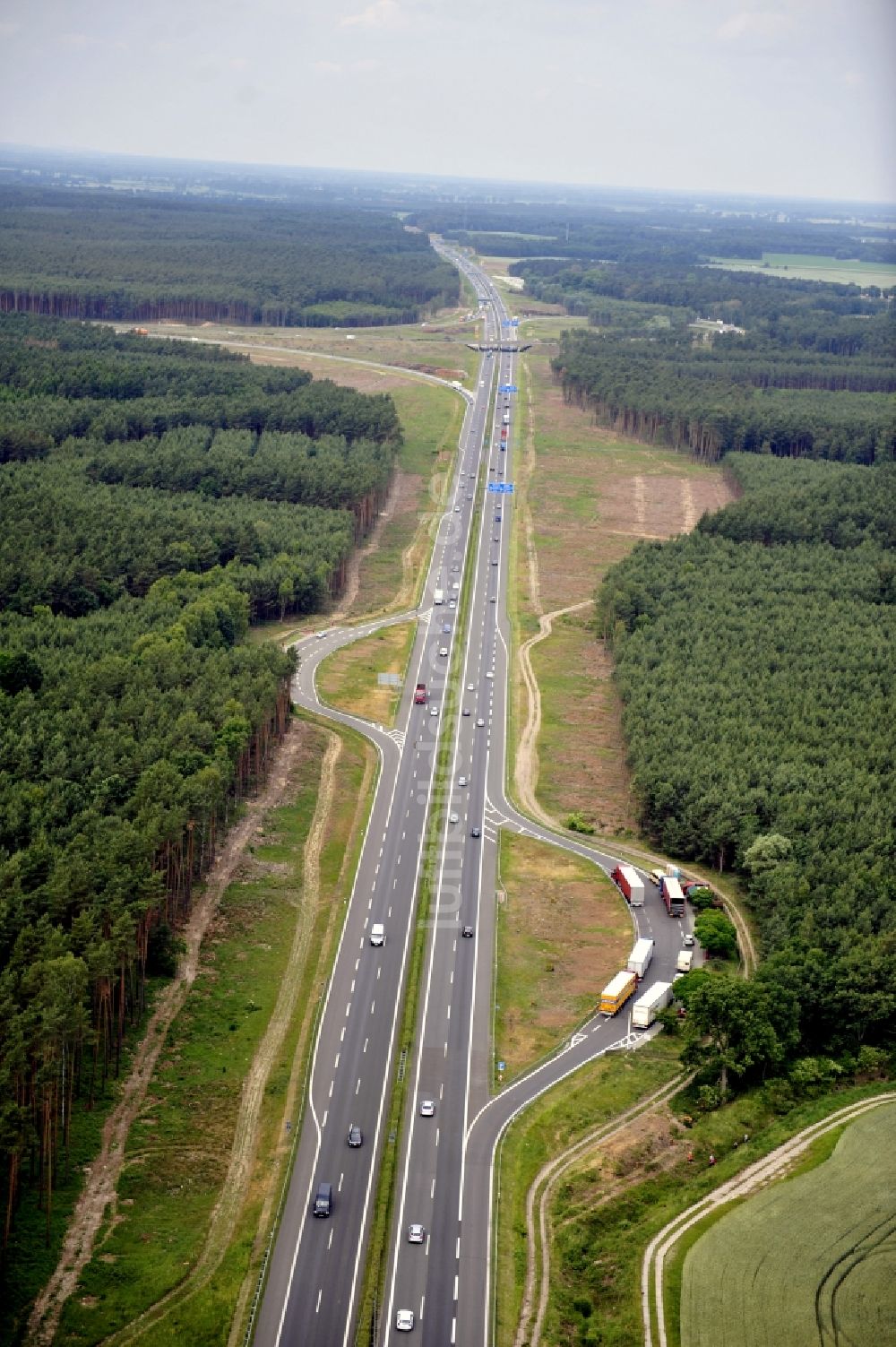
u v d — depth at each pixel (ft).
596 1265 641.40
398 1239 653.71
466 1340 599.57
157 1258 645.92
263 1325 604.49
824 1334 585.63
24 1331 604.08
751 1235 644.27
